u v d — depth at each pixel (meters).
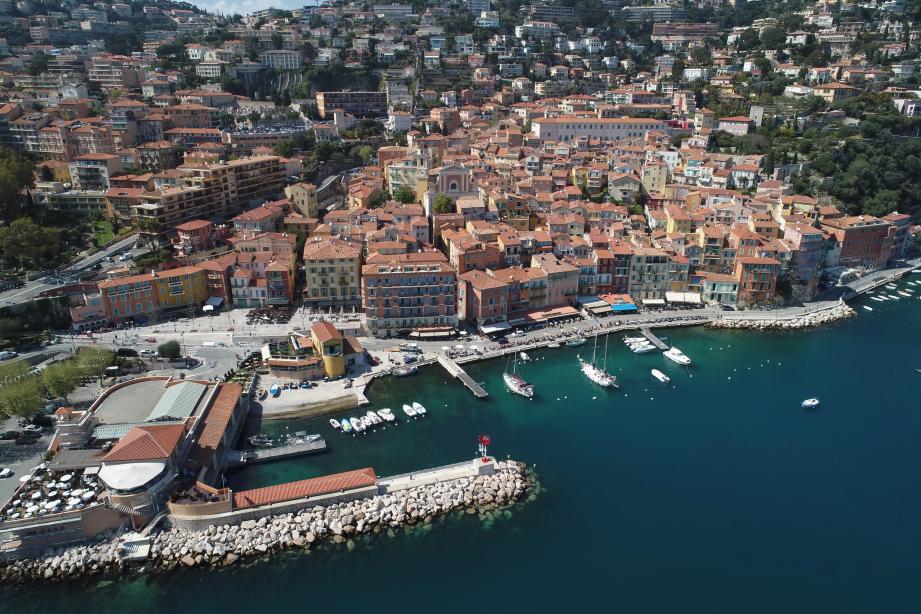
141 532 117.06
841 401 170.62
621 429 155.38
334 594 109.06
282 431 150.12
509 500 130.12
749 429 156.88
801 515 129.25
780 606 108.75
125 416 137.88
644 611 107.12
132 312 194.50
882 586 112.88
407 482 131.50
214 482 130.25
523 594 109.75
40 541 113.75
